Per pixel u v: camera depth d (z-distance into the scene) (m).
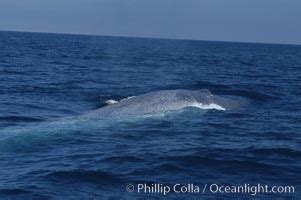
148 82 87.38
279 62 198.62
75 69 115.88
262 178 29.17
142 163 31.62
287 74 123.88
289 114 55.34
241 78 104.44
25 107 55.44
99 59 164.00
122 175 29.12
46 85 77.88
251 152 35.22
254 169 30.91
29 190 26.41
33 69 109.88
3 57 149.25
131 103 49.84
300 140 40.94
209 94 55.88
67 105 58.38
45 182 27.75
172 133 41.81
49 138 38.66
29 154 34.06
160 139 39.41
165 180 28.38
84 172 29.44
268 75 116.88
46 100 61.50
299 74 125.75
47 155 33.81
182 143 37.94
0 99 60.31
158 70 119.75
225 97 61.09
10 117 49.00
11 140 37.44
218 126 45.44
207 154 34.00
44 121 46.50
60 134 40.12
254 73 122.81
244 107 57.53
